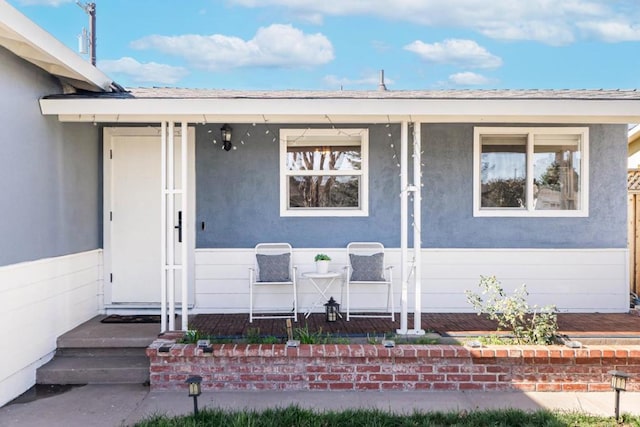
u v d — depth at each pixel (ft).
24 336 14.76
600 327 18.35
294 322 19.22
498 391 15.10
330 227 21.21
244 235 21.07
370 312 20.85
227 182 21.02
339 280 21.09
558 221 21.38
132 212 20.88
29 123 15.14
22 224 14.66
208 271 20.97
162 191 17.25
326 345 15.38
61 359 16.40
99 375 15.57
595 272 21.33
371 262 19.99
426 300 21.24
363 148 21.18
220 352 14.93
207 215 20.98
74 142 18.34
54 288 16.66
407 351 15.03
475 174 21.25
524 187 21.53
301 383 15.05
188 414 13.09
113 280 20.80
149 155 20.92
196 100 16.20
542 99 16.58
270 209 21.12
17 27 12.67
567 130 21.34
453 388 15.15
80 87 18.43
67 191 17.74
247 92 20.76
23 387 14.73
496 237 21.33
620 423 12.66
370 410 13.38
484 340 16.28
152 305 20.85
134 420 12.87
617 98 17.07
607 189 21.48
